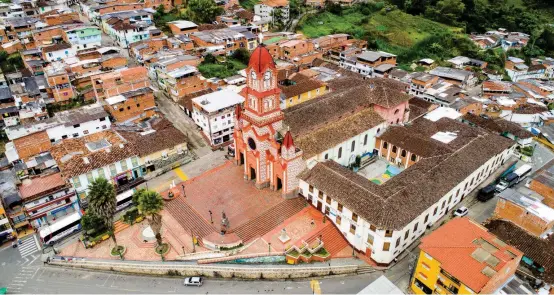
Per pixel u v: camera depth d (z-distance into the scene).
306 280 62.62
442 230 57.12
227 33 138.38
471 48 171.75
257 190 77.12
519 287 53.19
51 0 158.25
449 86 126.44
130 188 81.12
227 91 99.81
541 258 59.28
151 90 100.38
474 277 49.69
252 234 67.56
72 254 67.50
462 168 73.06
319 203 71.31
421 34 178.25
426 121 92.44
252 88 70.31
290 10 185.50
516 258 52.09
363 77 119.88
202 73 119.62
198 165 87.94
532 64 166.50
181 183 80.25
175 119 102.75
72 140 84.44
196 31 142.88
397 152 84.38
